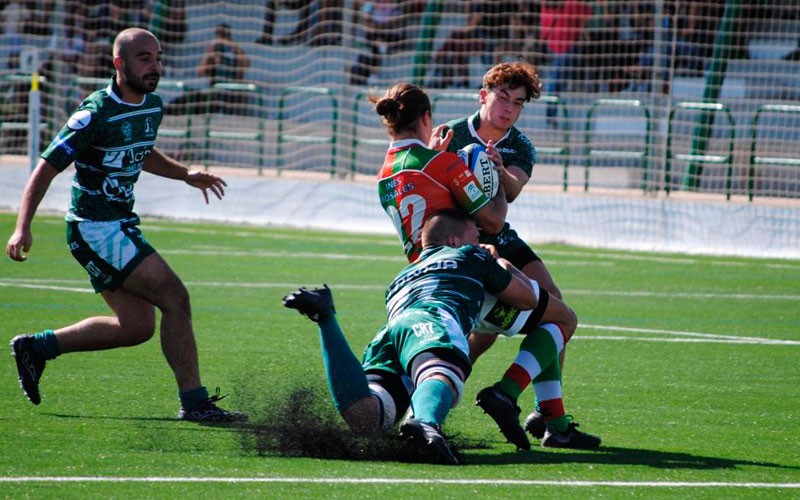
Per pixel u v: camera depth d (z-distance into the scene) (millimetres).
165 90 60969
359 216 49812
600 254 43406
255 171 58125
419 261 14555
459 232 14766
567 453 14492
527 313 14555
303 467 13062
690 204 45281
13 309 26484
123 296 16234
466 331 13977
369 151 58219
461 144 16500
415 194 14938
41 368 16234
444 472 12969
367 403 13633
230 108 60594
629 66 54844
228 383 18641
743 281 36344
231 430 15234
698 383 20125
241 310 27609
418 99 15148
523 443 14070
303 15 63719
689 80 56000
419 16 60938
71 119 15773
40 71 59562
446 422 16375
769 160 48219
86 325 16266
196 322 25641
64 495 11609
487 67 56688
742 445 15242
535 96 16344
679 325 27406
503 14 56281
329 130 60250
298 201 50812
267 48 64125
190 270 35312
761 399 18797
